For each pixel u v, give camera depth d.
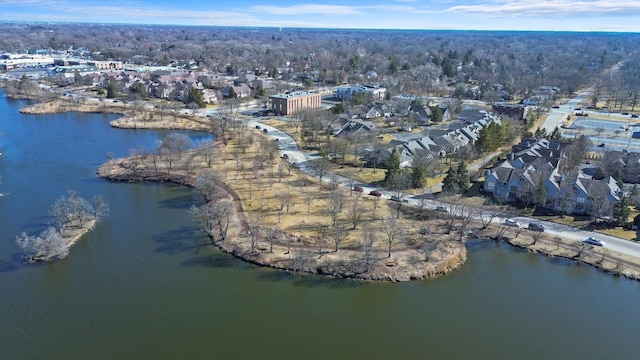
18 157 164.75
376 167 156.50
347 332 78.56
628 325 81.50
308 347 74.69
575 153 156.00
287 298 87.50
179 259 99.94
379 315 83.31
